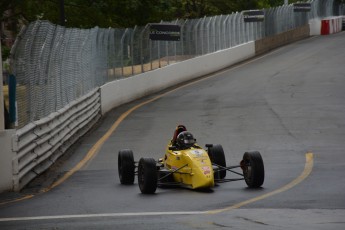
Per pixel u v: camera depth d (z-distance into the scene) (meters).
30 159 42.97
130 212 31.97
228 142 56.88
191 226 27.08
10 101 41.84
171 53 109.00
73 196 37.56
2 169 39.12
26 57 47.09
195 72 115.56
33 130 44.88
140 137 61.50
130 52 92.69
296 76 106.56
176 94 95.62
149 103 87.12
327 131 60.81
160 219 29.39
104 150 55.44
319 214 29.45
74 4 112.81
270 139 57.53
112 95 82.56
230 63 131.25
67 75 60.53
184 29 114.50
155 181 36.69
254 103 81.38
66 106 57.56
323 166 44.94
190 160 36.44
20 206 34.84
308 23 188.38
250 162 37.41
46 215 32.00
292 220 28.00
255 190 36.91
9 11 109.88
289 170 43.75
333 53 136.75
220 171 39.44
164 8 125.06
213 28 126.69
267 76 109.00
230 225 27.05
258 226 26.70
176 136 39.03
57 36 56.41
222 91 95.31
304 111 73.38
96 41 76.75
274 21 161.50
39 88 50.16
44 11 107.62
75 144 58.78
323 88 92.25
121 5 120.56
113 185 40.94
